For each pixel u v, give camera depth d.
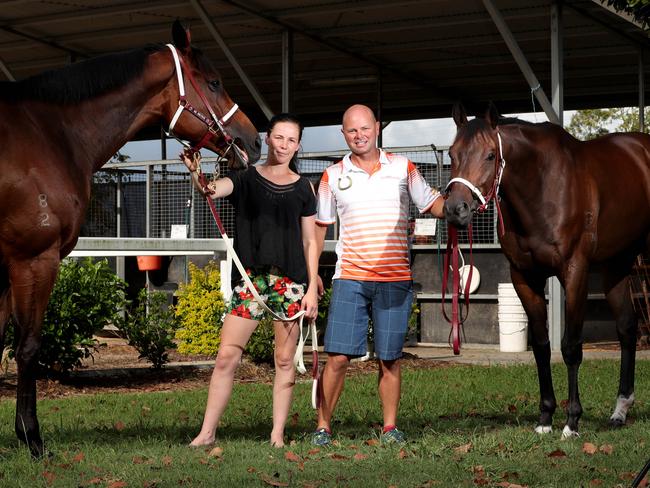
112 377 9.72
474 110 24.78
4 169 4.68
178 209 14.93
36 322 4.90
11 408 7.23
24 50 19.20
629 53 18.36
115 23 17.05
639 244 6.96
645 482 4.48
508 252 6.10
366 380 9.41
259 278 5.35
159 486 4.38
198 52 5.28
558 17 14.06
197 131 5.25
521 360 12.03
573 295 5.96
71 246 5.02
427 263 14.59
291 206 5.32
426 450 5.23
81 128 5.04
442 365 11.33
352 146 5.55
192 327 11.34
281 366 5.46
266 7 15.77
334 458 5.04
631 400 6.68
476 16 15.98
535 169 5.81
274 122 5.33
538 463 4.95
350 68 20.56
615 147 6.62
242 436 5.84
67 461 4.90
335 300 5.61
